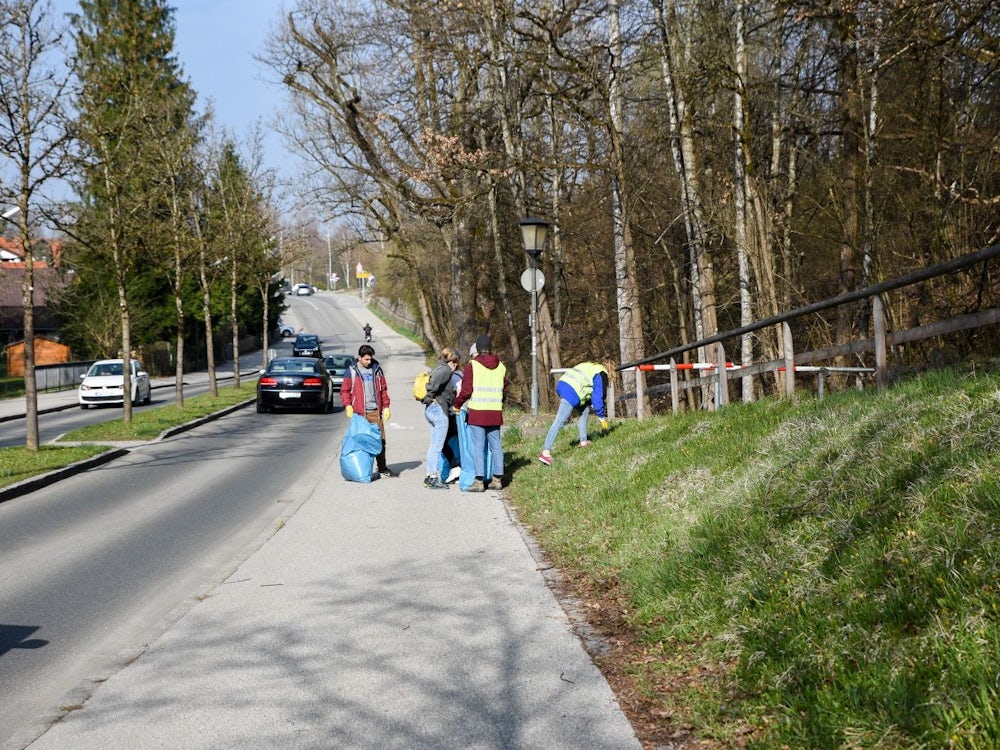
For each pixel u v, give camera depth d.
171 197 28.31
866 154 18.09
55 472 14.78
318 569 7.83
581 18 22.44
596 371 13.08
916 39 13.84
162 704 4.84
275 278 62.56
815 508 6.00
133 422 23.77
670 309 33.56
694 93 20.95
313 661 5.43
